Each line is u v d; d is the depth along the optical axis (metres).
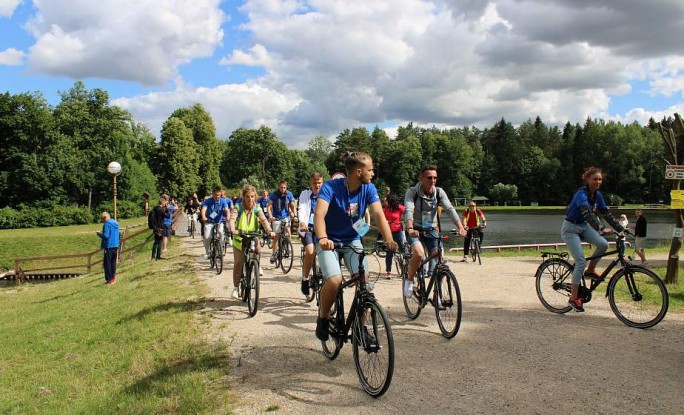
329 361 5.11
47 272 22.28
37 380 6.06
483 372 4.71
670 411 3.89
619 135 91.62
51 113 56.66
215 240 11.65
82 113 57.47
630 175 89.31
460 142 105.50
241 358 5.25
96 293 11.96
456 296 5.61
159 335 6.50
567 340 5.69
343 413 3.92
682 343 5.55
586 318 6.72
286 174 96.06
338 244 4.56
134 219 46.34
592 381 4.48
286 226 11.16
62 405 4.98
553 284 7.15
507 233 42.38
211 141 76.88
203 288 9.43
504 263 14.01
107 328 7.70
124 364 5.71
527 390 4.30
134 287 11.21
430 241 6.35
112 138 58.00
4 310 13.78
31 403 5.23
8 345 8.41
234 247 7.74
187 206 26.70
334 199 4.61
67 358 6.82
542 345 5.51
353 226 4.60
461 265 13.52
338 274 4.55
